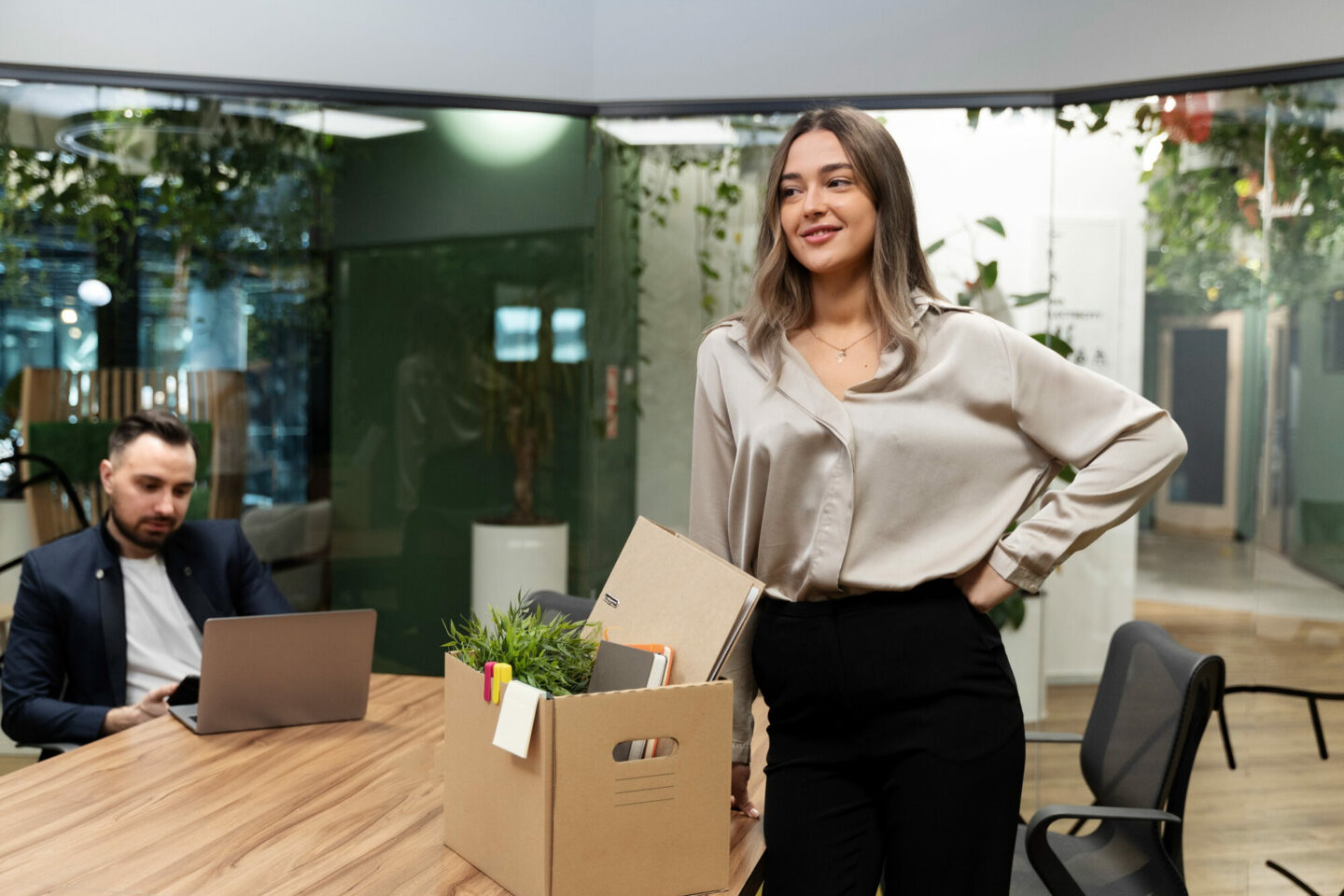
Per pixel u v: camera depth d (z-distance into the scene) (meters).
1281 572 3.43
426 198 3.99
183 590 2.69
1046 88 3.68
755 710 2.29
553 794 1.26
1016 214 3.79
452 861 1.43
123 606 2.60
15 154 3.70
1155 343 3.67
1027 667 3.86
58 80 3.72
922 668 1.52
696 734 1.35
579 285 4.09
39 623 2.55
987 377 1.60
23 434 3.73
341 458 3.99
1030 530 1.59
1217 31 3.41
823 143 1.62
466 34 3.95
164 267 3.82
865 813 1.57
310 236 3.92
